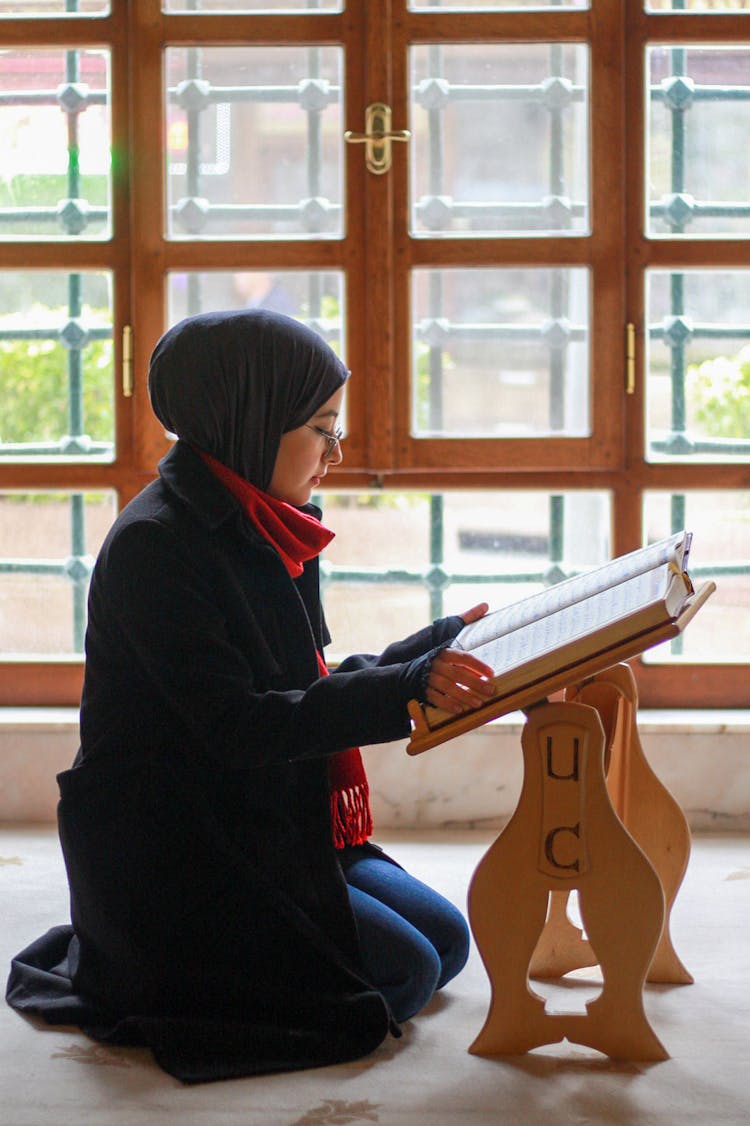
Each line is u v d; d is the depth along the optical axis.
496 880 1.80
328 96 3.16
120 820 1.89
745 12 3.11
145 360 3.19
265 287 3.20
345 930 1.87
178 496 1.88
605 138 3.11
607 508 3.22
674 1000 2.04
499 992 1.82
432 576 3.26
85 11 3.19
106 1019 1.90
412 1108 1.66
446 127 3.15
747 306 3.20
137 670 1.88
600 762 1.76
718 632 3.25
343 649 3.29
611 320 3.14
